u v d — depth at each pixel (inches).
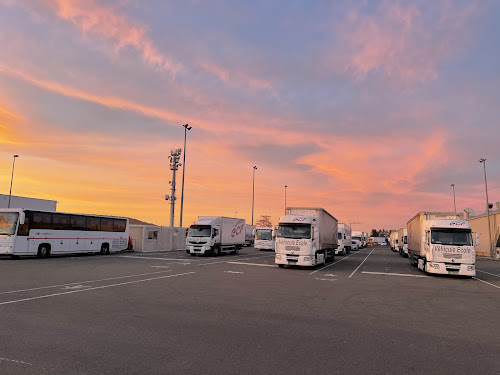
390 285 576.7
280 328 277.0
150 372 180.5
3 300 358.0
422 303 415.8
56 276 556.4
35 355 200.8
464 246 721.6
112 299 377.4
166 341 234.1
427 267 747.4
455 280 694.5
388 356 217.0
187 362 196.5
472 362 210.2
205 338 243.8
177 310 331.6
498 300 455.5
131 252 1307.8
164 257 1073.5
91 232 1086.4
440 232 745.0
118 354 205.9
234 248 1363.2
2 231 871.7
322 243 912.3
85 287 454.0
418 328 291.0
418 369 196.2
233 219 1349.7
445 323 313.1
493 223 1839.3
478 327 301.4
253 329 271.4
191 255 1195.3
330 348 229.6
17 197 1808.6
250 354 213.2
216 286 499.2
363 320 314.0
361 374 186.2
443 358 216.2
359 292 486.3
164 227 1501.0
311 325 289.7
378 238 4483.3
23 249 881.5
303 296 436.8
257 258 1141.7
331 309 359.6
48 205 1998.0
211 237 1173.7
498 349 237.9
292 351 221.3
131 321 284.7
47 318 286.7
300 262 800.3
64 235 995.3
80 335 241.9
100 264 789.9
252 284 532.4
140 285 486.6
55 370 179.5
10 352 204.7
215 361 199.5
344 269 850.8
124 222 1226.0
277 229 831.1
